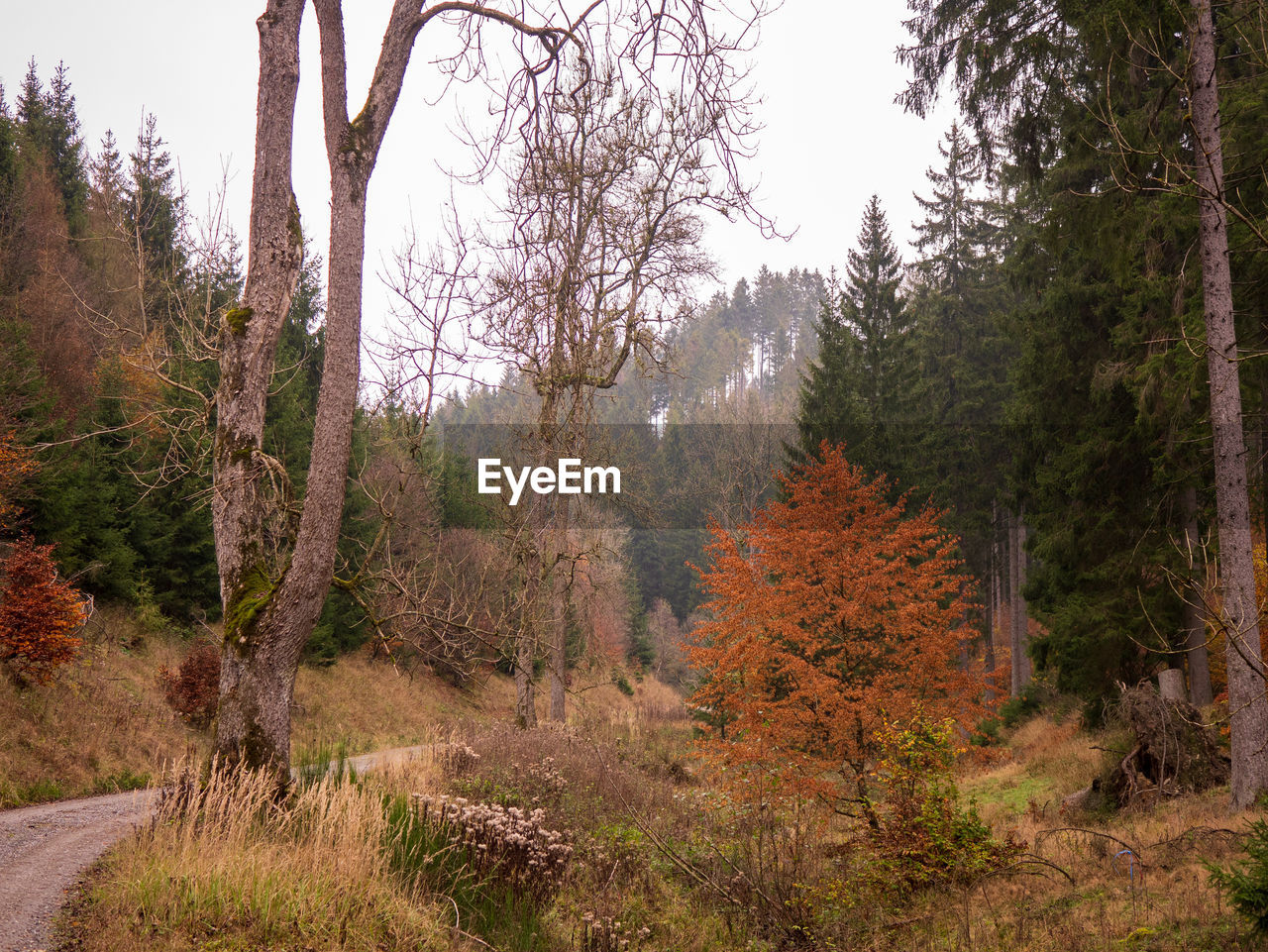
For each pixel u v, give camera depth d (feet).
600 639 131.64
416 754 41.27
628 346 56.95
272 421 95.81
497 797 34.14
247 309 29.09
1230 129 38.45
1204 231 34.96
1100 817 38.93
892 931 25.44
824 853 32.63
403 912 20.56
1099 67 41.93
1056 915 23.73
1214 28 34.58
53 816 32.27
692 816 36.73
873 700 42.19
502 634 38.42
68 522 70.74
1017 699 83.51
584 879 28.17
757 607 45.55
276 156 29.68
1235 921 20.11
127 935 16.40
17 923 16.84
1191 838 28.22
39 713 48.34
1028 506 67.82
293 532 27.96
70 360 97.04
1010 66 43.75
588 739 53.83
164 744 55.06
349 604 103.86
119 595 78.02
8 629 49.47
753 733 43.55
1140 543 51.08
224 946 16.79
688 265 59.16
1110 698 54.29
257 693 26.30
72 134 165.07
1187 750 39.29
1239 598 33.06
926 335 118.42
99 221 139.74
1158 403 45.52
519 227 34.19
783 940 24.64
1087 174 57.62
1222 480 33.94
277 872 19.67
